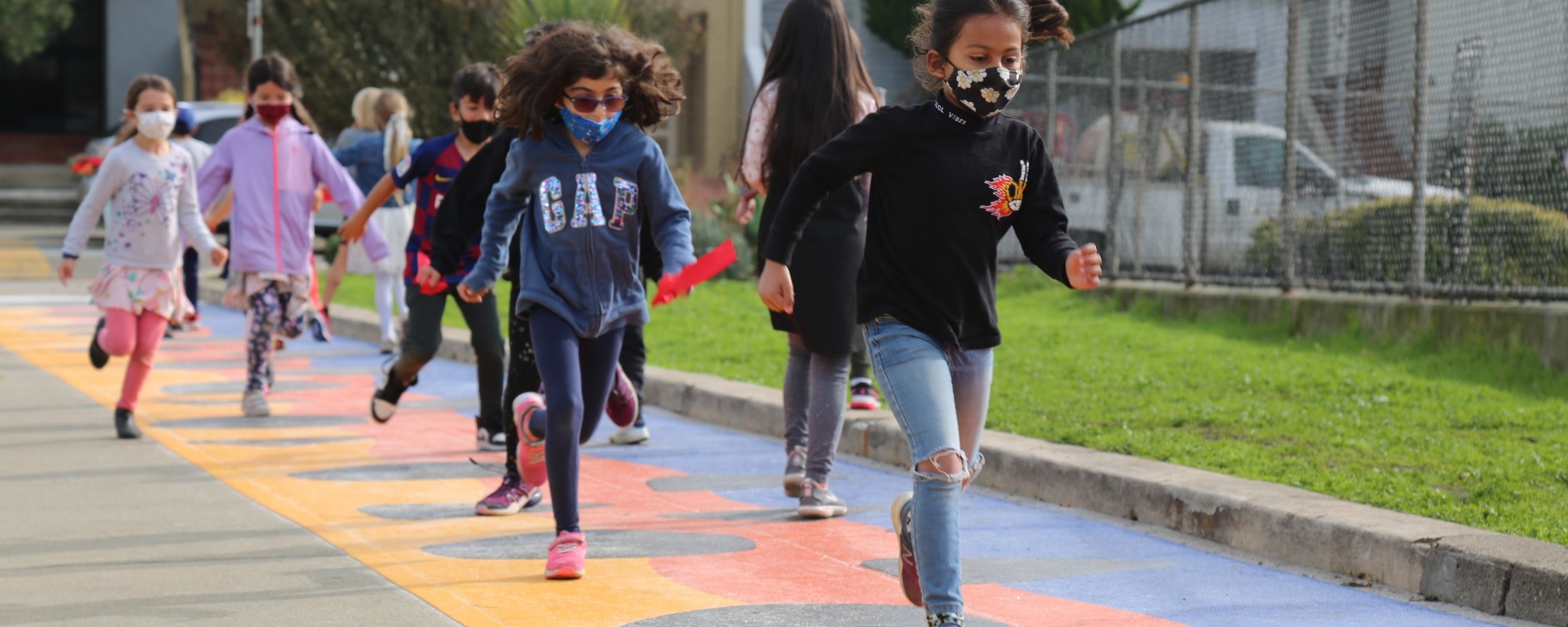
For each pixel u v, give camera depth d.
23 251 29.66
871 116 5.48
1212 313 16.42
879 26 34.16
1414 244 13.73
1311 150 15.59
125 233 10.41
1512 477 8.20
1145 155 18.59
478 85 9.34
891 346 5.37
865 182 8.02
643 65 6.91
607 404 7.77
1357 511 7.20
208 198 11.52
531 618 6.07
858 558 7.19
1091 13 31.00
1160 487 7.97
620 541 7.54
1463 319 12.91
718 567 6.98
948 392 5.29
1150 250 18.56
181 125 17.72
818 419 8.07
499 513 8.13
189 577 6.73
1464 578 6.40
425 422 11.55
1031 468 8.84
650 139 6.94
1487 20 12.93
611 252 6.80
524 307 6.82
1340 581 6.82
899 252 5.40
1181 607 6.34
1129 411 10.62
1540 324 12.11
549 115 6.84
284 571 6.86
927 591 5.15
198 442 10.47
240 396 12.86
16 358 15.34
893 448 9.90
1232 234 16.77
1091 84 20.22
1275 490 7.70
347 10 31.69
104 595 6.41
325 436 10.81
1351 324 14.26
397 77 32.03
